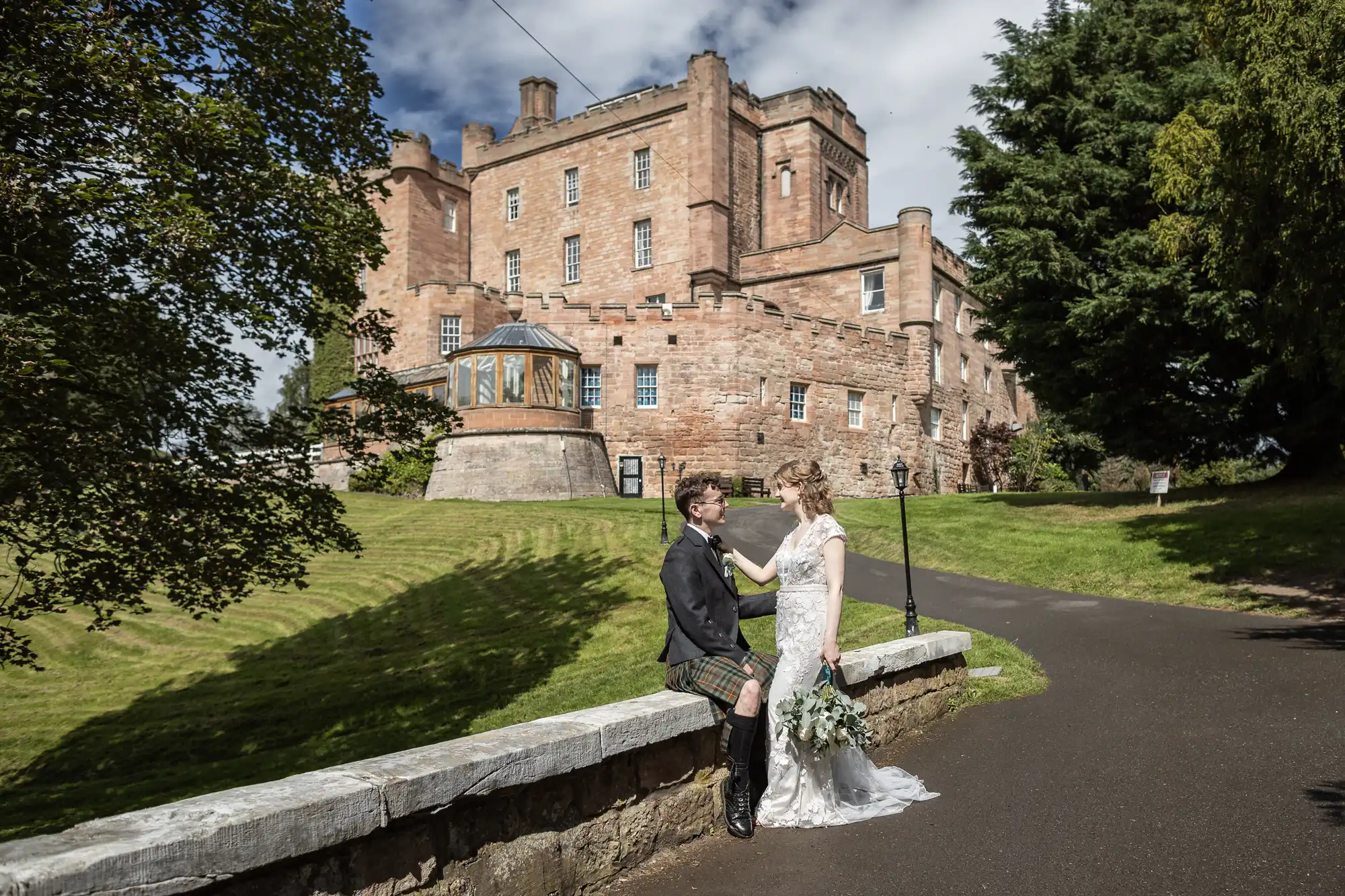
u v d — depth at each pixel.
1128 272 18.62
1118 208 20.42
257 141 9.86
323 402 11.09
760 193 43.44
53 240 7.99
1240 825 4.09
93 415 8.76
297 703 12.37
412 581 18.59
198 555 9.73
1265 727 5.84
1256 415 19.62
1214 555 14.52
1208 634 9.84
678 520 22.41
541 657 12.95
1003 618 11.75
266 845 2.58
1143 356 19.77
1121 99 19.95
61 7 7.70
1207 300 17.28
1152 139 19.42
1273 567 13.56
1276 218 11.70
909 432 37.25
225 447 9.92
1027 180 20.80
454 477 30.25
